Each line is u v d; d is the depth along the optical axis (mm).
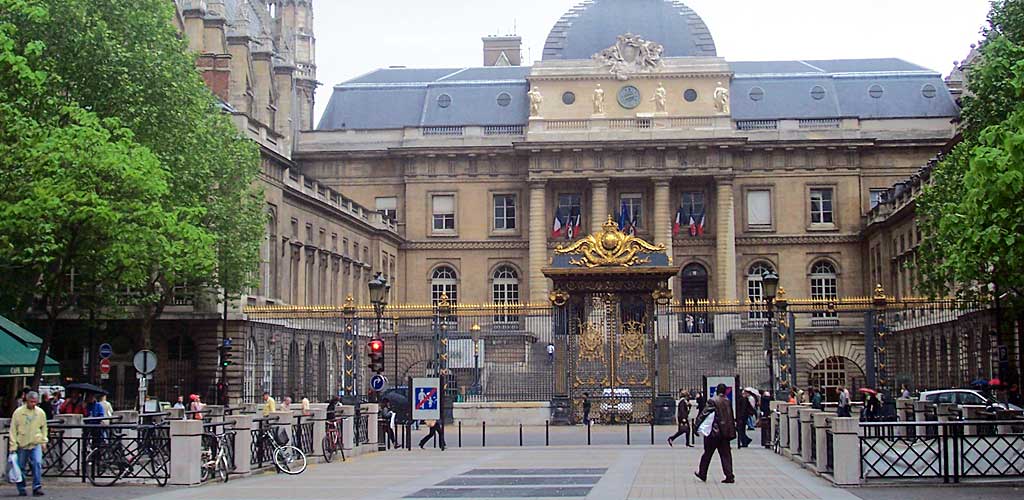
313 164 100812
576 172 96562
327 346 72812
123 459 28406
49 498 25578
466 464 34281
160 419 32094
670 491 25719
